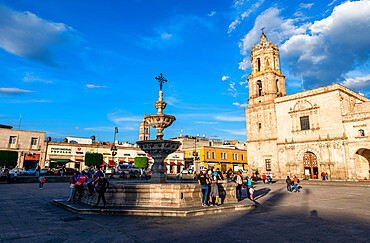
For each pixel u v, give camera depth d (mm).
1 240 6422
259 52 49156
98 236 6875
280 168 42125
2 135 44250
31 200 14461
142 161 50562
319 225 8430
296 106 41156
